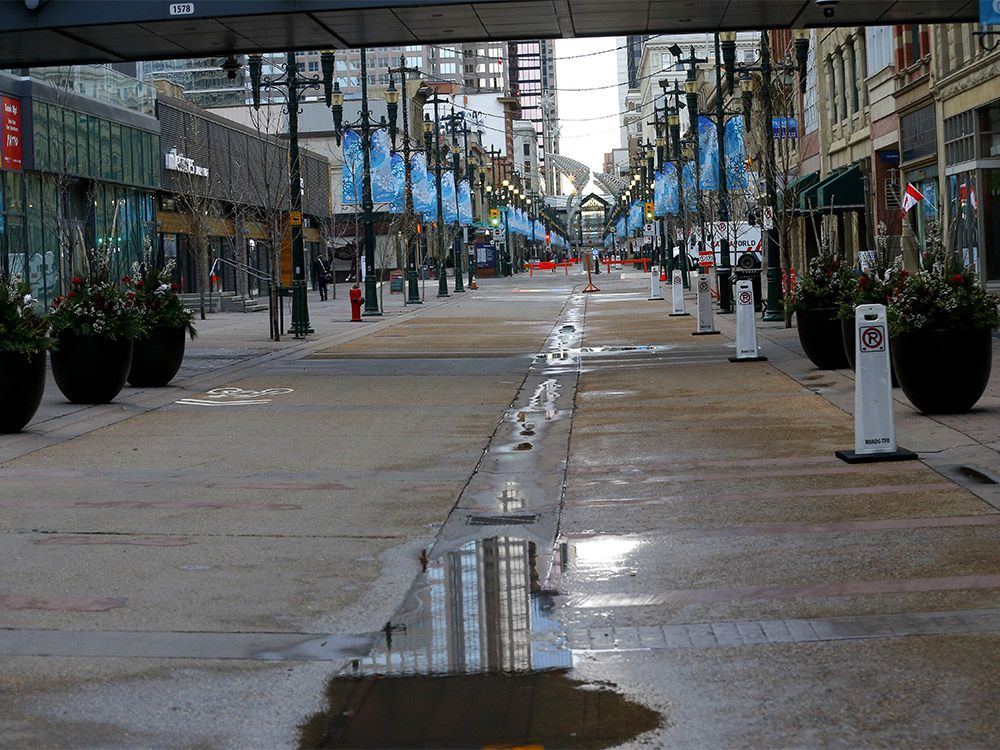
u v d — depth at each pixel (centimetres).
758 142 4459
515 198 12744
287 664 686
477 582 859
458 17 2623
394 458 1422
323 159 9025
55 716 607
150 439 1591
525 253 18725
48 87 4697
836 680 626
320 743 569
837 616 736
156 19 2508
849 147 5169
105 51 2811
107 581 877
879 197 4662
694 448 1393
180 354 2228
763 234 3531
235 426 1709
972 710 577
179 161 5966
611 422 1652
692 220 6825
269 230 3694
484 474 1306
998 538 898
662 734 565
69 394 1948
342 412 1845
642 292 6378
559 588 834
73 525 1070
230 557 949
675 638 711
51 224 4825
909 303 1449
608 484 1212
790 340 2794
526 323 4078
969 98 3578
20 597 835
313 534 1028
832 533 947
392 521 1076
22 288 1664
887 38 4431
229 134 6831
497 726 582
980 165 3509
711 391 1938
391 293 7444
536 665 671
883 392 1230
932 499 1041
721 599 788
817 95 5719
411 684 646
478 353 2895
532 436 1573
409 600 816
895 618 725
